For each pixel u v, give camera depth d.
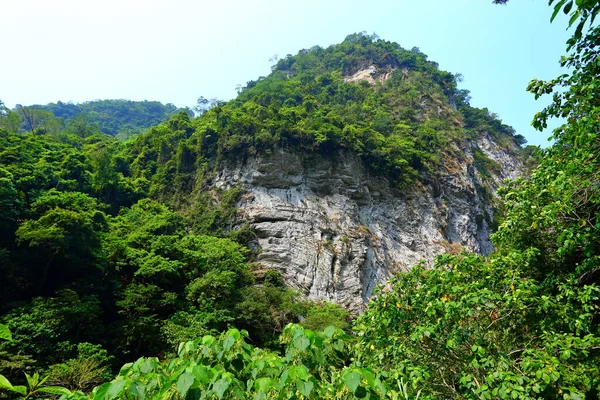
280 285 36.69
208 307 28.27
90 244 29.22
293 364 4.22
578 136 7.21
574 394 5.72
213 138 50.22
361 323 8.80
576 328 7.34
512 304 7.27
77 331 23.47
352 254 42.81
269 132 48.03
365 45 112.31
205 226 41.91
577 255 9.06
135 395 3.40
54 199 31.81
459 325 7.16
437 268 8.99
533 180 10.05
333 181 47.66
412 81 90.06
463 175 62.38
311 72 92.50
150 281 31.30
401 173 52.69
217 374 3.44
